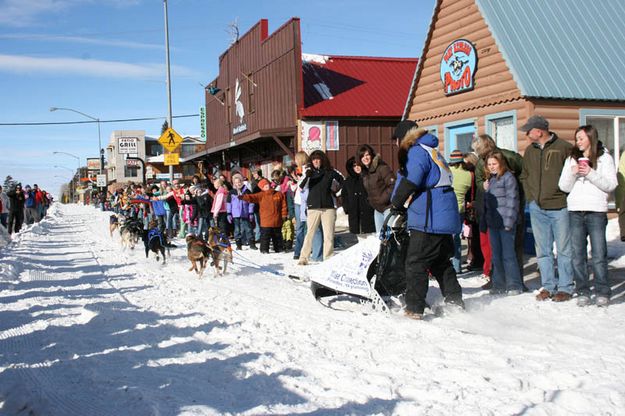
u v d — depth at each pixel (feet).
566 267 22.63
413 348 16.62
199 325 20.13
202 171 67.36
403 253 21.30
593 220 21.53
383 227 21.12
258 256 41.27
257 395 13.26
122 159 273.95
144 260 41.63
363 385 13.66
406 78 72.84
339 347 16.99
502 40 39.60
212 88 95.76
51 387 14.14
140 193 70.85
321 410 12.26
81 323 21.11
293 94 66.28
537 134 23.18
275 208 42.80
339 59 74.54
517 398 12.68
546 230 23.30
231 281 30.30
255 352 16.69
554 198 22.72
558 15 42.50
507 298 23.66
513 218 23.94
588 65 39.75
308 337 18.19
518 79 37.78
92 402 13.10
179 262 39.81
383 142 67.56
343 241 45.96
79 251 50.39
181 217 58.54
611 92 38.73
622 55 41.09
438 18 46.55
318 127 65.62
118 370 15.33
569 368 14.39
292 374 14.66
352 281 21.72
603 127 40.22
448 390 13.14
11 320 21.99
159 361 16.08
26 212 96.73
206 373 14.93
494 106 40.96
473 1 42.42
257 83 76.69
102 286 29.99
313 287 23.00
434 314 20.97
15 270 35.45
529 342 16.97
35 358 16.66
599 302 21.53
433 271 21.58
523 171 24.11
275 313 21.72
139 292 27.71
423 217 19.85
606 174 20.89
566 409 11.96
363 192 37.52
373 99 68.08
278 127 70.74
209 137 102.78
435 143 20.44
